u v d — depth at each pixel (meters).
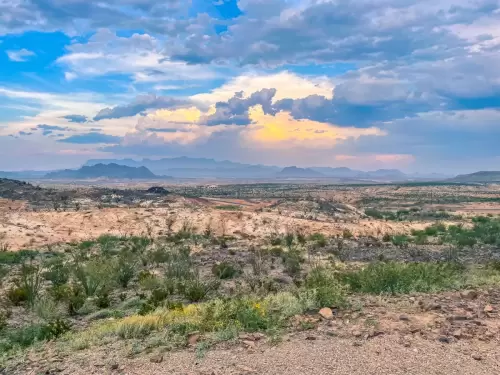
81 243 33.25
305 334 8.86
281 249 27.55
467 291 12.72
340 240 34.25
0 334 11.08
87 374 7.44
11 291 15.15
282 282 18.14
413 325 9.22
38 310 13.23
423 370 6.98
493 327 9.06
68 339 9.95
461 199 140.12
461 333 8.59
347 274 15.03
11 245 32.94
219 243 32.97
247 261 23.98
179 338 8.94
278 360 7.48
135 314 12.09
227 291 16.09
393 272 13.97
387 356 7.52
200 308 11.09
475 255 27.66
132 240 34.00
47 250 31.17
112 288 17.28
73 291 15.06
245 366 7.29
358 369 7.04
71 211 49.16
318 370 7.04
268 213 50.44
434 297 12.12
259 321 9.51
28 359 8.55
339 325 9.38
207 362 7.56
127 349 8.55
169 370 7.32
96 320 12.42
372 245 32.47
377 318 9.84
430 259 25.50
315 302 11.24
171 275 18.91
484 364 7.19
